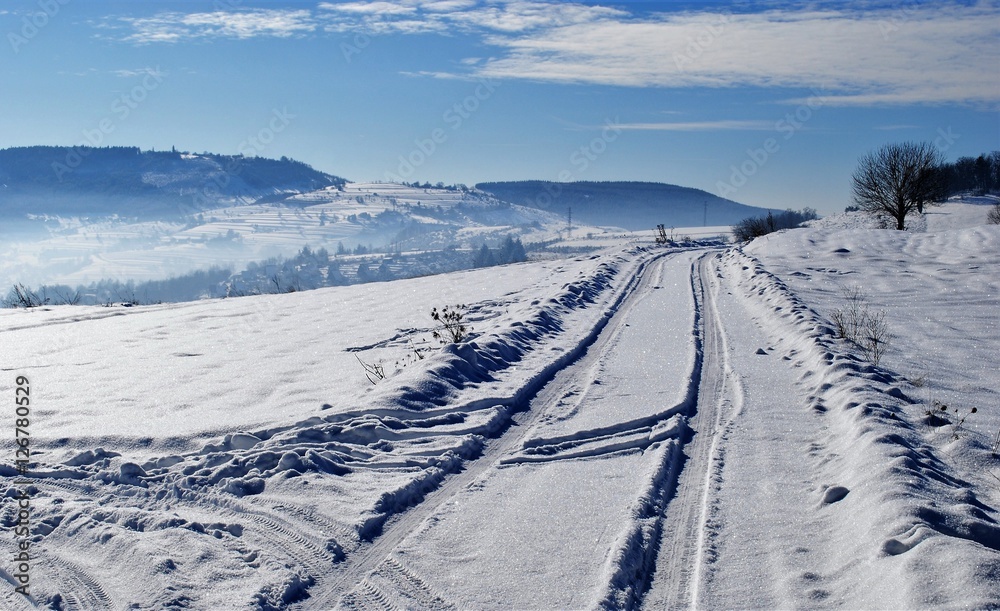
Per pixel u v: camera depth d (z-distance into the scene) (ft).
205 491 18.89
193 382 31.42
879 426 20.54
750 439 22.17
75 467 20.74
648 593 14.23
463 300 55.31
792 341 35.81
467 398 26.21
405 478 19.49
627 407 25.50
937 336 37.52
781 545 15.47
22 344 42.52
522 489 19.01
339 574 14.92
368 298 60.18
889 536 14.24
